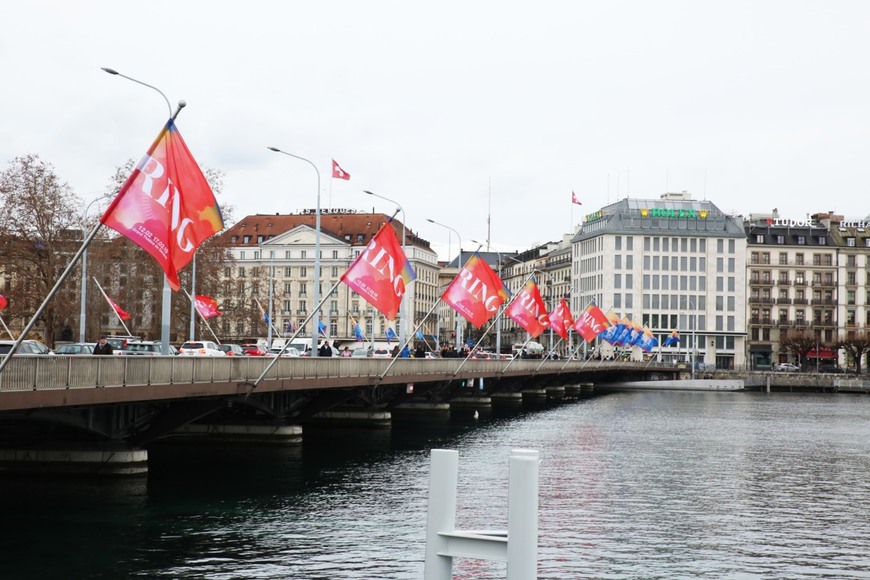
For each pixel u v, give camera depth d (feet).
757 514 125.29
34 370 98.68
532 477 39.17
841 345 619.26
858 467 177.17
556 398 431.84
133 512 116.16
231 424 190.80
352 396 198.39
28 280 303.48
